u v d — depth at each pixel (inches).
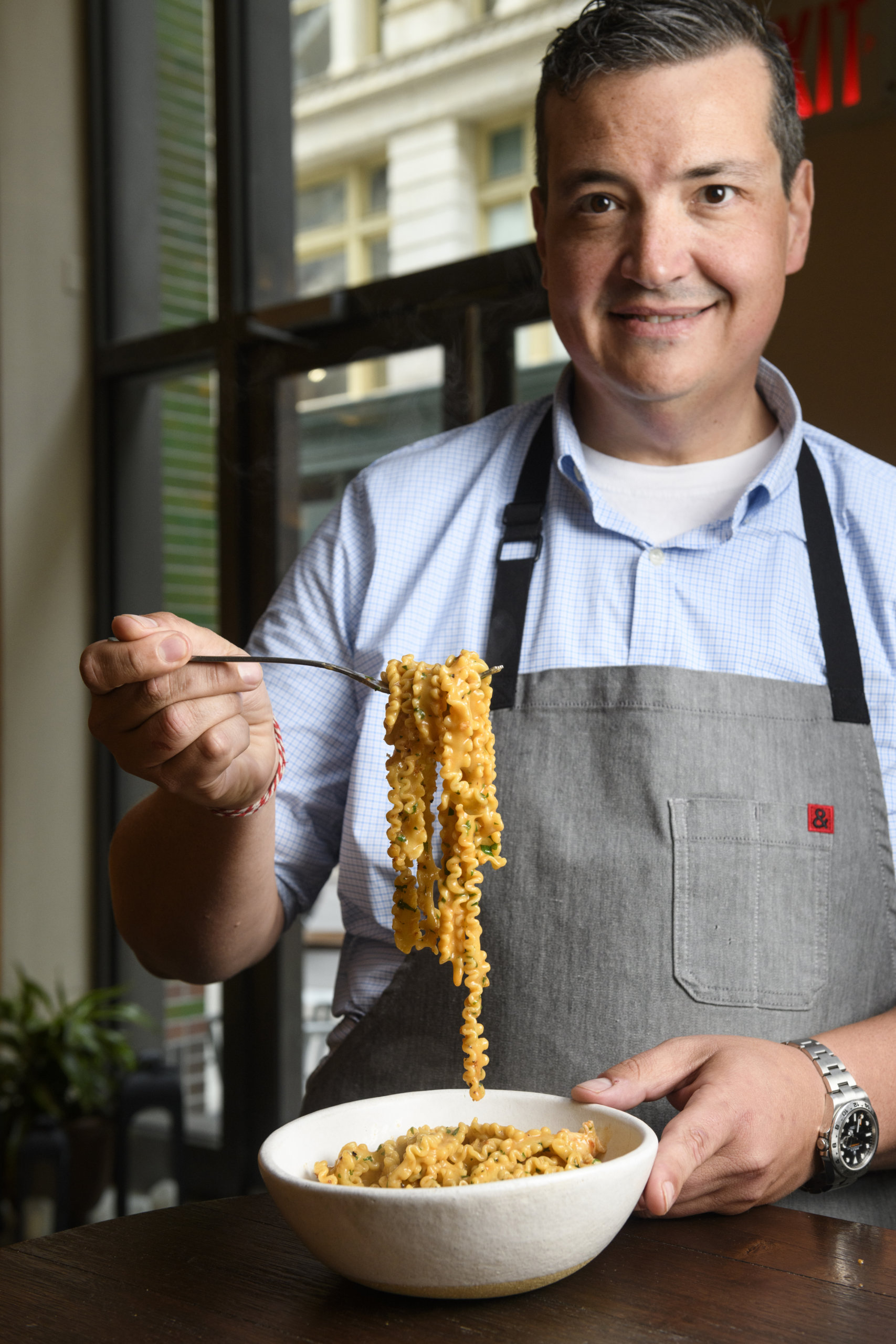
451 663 37.7
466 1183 31.9
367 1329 29.6
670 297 45.8
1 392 142.0
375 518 53.7
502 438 55.0
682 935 44.1
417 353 119.6
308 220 133.0
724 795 45.2
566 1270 30.6
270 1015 126.8
